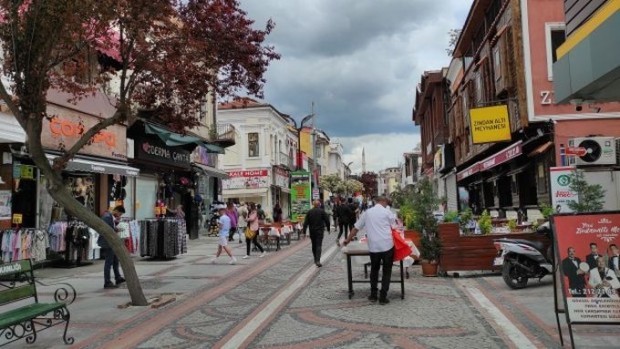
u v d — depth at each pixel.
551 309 8.38
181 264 15.91
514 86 18.88
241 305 9.51
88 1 8.32
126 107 9.84
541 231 11.57
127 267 9.59
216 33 10.07
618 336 6.65
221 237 16.17
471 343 6.57
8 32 8.52
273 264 15.79
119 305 9.50
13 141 13.16
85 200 17.39
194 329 7.77
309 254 18.72
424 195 12.67
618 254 6.04
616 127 16.86
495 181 25.52
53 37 8.44
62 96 15.71
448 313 8.34
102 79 10.80
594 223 6.18
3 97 8.56
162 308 9.39
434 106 42.38
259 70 10.78
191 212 27.23
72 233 15.14
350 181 86.56
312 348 6.52
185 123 11.26
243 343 6.87
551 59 17.41
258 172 46.31
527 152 19.05
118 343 7.11
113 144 18.56
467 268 12.34
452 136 33.78
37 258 13.55
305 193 35.16
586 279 6.07
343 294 10.27
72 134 16.19
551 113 17.22
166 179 24.17
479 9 23.73
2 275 6.87
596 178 15.30
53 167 9.06
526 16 17.56
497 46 21.02
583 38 7.59
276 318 8.31
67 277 13.44
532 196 20.23
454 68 32.66
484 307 8.73
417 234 13.03
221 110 47.44
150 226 16.84
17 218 13.95
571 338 6.02
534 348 6.27
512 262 10.38
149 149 22.03
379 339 6.84
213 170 30.44
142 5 9.15
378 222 9.34
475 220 14.38
